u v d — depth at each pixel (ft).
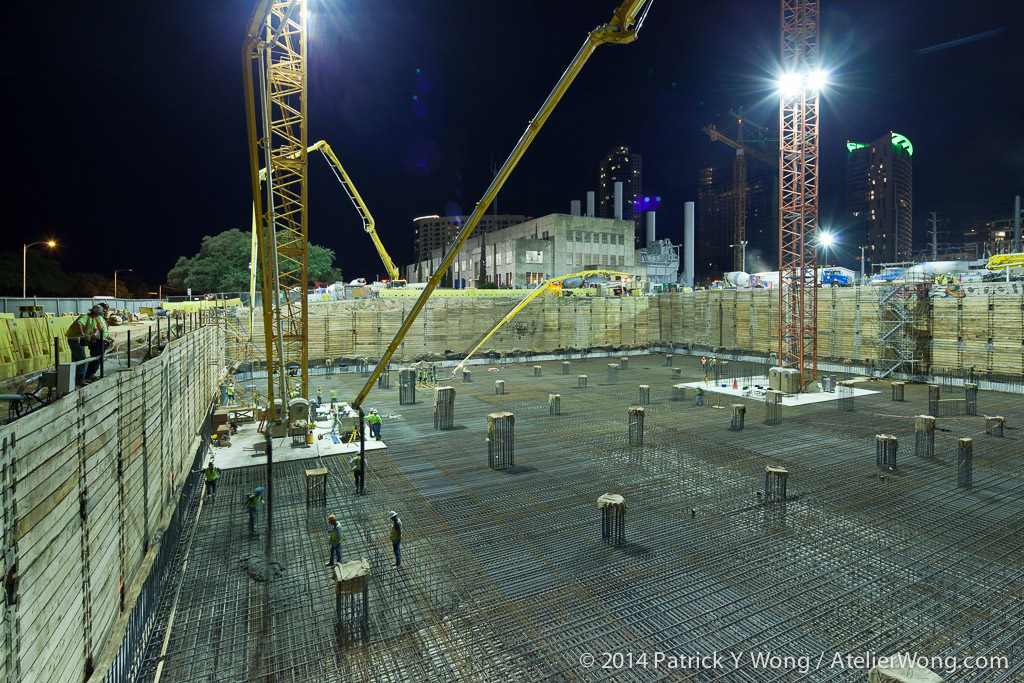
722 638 42.91
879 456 86.94
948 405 134.21
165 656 41.37
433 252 512.22
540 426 116.16
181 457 72.69
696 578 52.31
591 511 69.82
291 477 83.76
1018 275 179.32
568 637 43.32
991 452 93.35
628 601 48.47
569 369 213.05
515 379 186.60
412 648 42.11
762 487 77.77
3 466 24.32
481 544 60.39
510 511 69.97
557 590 50.47
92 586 35.45
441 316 228.63
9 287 239.91
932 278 188.24
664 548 58.85
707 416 125.59
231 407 120.26
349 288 244.01
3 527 24.32
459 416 126.41
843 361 195.31
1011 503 70.69
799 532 62.44
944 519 65.67
